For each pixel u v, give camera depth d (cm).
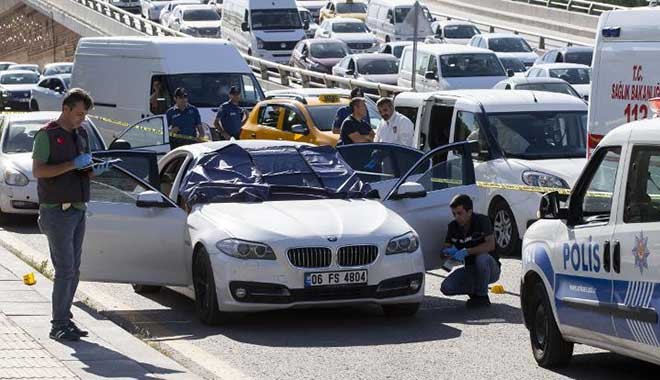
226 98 5081
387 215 2447
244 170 2597
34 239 3638
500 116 3388
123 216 2497
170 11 12375
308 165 2642
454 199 2553
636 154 1789
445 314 2494
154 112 5088
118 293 2781
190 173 2577
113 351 1978
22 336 2062
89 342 2041
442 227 2683
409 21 5944
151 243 2494
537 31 12169
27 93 9638
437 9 14275
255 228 2344
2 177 3925
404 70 7469
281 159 2636
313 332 2320
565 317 1923
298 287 2303
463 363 2036
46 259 2970
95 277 2517
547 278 1970
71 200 2038
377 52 9444
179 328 2367
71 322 2062
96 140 3962
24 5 13850
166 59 5091
